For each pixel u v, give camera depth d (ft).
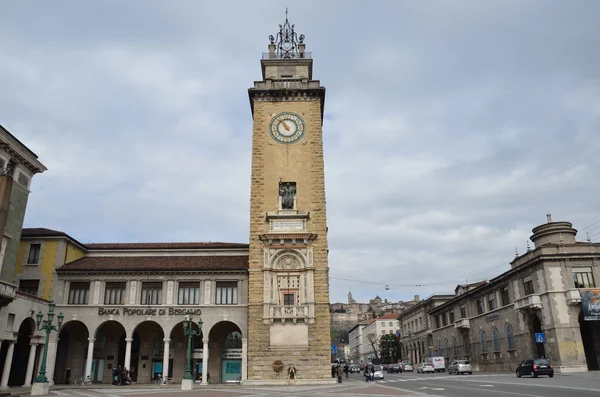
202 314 163.94
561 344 166.40
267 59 188.65
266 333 152.66
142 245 189.06
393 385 134.00
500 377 156.04
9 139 138.92
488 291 230.68
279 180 169.78
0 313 131.23
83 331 173.78
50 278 165.89
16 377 151.94
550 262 175.11
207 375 168.66
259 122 177.06
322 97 182.70
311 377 148.77
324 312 154.51
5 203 121.29
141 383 168.86
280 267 159.74
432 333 327.88
